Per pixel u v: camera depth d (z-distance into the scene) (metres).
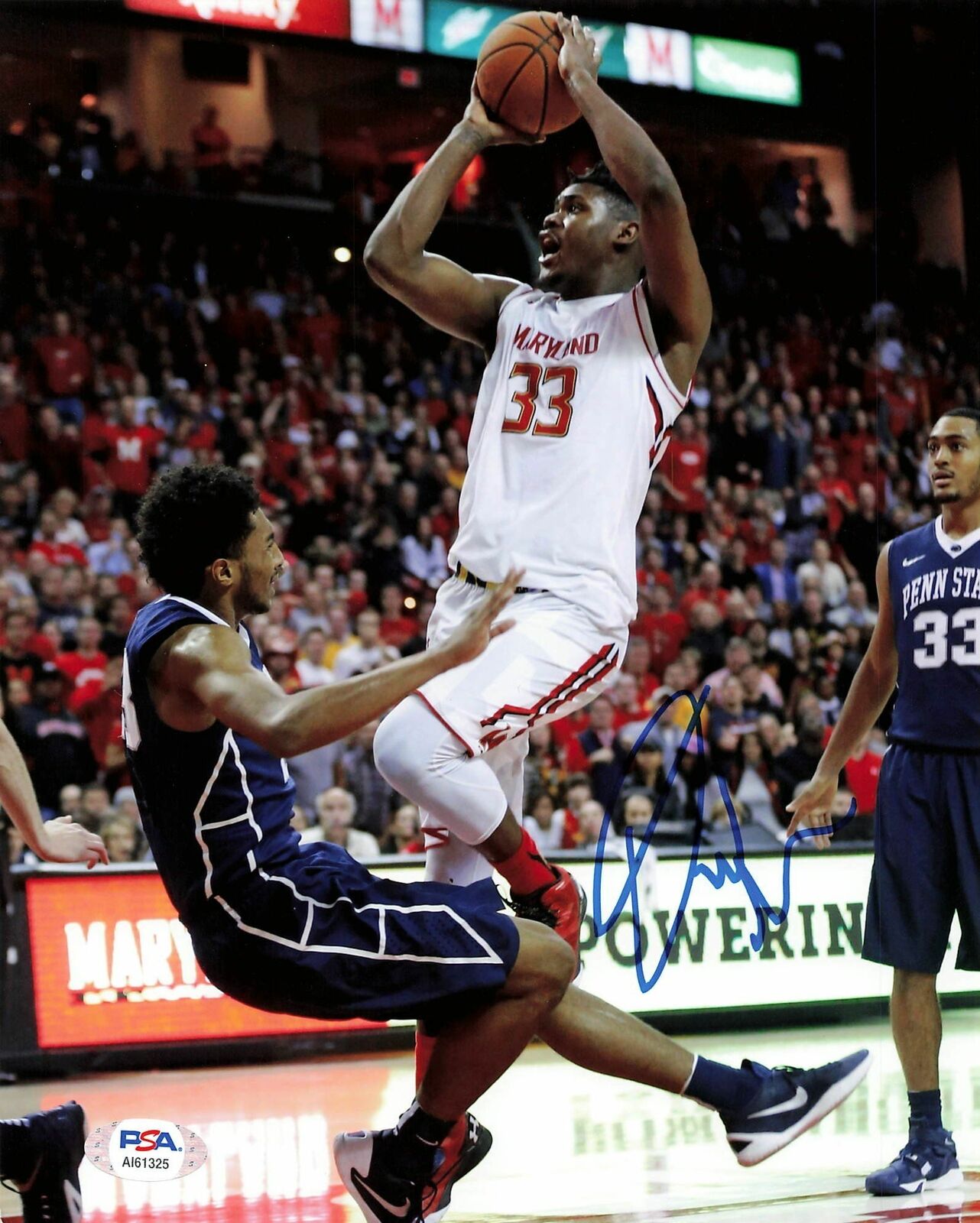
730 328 15.33
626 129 3.48
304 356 13.91
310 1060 7.17
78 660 9.88
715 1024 7.76
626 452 3.62
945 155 16.09
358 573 11.46
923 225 16.14
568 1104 5.73
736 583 12.59
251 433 12.53
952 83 16.06
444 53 13.74
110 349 13.04
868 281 15.95
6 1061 6.66
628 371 3.64
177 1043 6.99
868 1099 5.71
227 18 13.35
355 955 3.05
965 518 4.46
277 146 15.03
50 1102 6.02
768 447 14.06
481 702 3.38
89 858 3.52
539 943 3.18
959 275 16.19
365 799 9.23
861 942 8.23
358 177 15.54
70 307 13.27
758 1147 3.48
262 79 15.49
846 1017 8.08
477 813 3.38
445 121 16.02
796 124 15.63
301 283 14.59
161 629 2.99
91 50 14.86
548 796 9.47
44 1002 6.80
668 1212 3.71
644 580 11.97
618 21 14.40
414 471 12.70
